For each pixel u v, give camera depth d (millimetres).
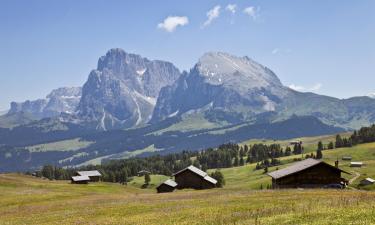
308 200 48969
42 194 107812
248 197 64000
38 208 73562
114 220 45656
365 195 51750
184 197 77375
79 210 63750
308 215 32938
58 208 70875
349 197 49125
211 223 34875
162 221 40062
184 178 146500
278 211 38250
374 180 167000
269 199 56219
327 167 95438
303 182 95125
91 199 89312
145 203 67562
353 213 31500
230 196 69812
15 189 124125
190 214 43969
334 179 95312
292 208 39062
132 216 48500
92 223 44531
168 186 142625
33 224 49250
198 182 144875
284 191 76688
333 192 66562
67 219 51875
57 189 143125
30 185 149500
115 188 172750
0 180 152125
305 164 99062
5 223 52594
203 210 47000
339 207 36375
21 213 66562
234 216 37750
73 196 102125
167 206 58281
